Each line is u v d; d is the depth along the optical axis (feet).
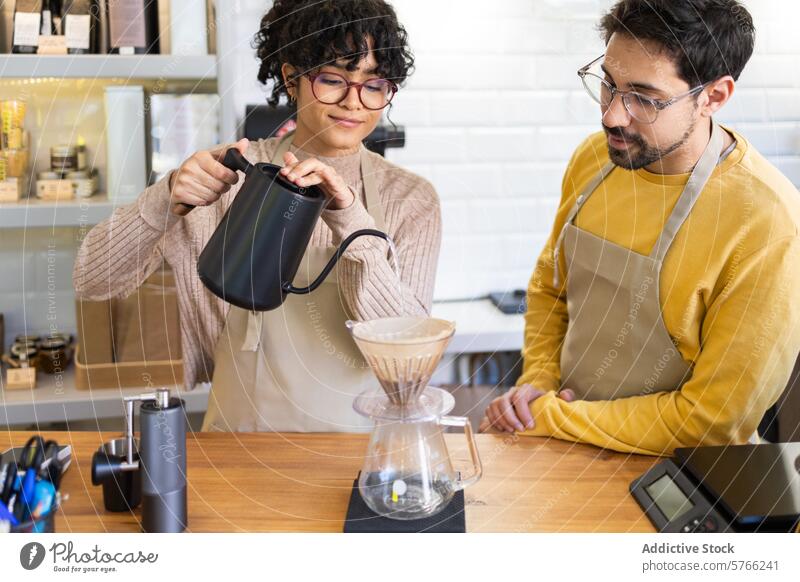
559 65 8.64
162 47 7.24
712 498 3.21
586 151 4.98
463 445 4.10
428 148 8.60
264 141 4.80
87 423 7.38
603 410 4.16
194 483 3.61
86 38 6.94
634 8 3.71
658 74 3.73
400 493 3.22
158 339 7.15
